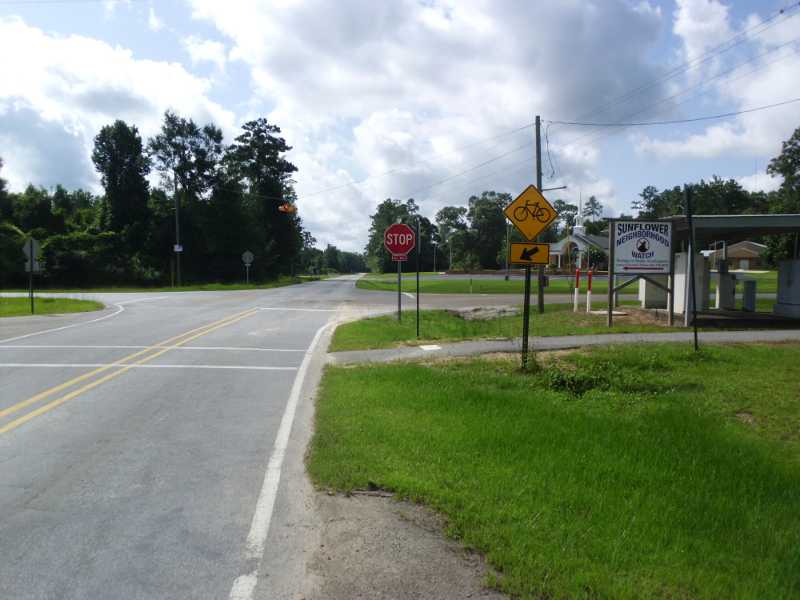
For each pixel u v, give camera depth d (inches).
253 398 340.2
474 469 210.4
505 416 281.3
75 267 2417.6
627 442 240.5
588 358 425.4
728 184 4247.0
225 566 150.4
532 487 192.2
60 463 228.2
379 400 316.2
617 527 163.8
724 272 863.1
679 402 311.6
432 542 161.5
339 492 196.2
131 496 195.6
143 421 289.3
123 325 722.8
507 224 4244.6
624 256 666.8
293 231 3218.5
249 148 3004.4
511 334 610.2
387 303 1165.1
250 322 773.9
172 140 2689.5
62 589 139.6
